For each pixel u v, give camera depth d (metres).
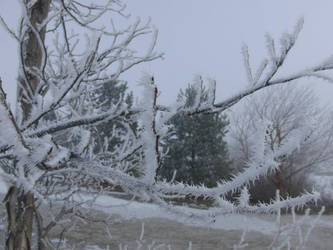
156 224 10.59
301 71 1.21
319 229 11.73
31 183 0.90
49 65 2.63
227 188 0.96
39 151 0.87
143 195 1.15
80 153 1.21
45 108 1.49
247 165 0.91
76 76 1.43
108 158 2.40
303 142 0.87
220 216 1.10
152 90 0.90
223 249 8.80
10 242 1.92
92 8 3.29
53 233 5.33
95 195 2.88
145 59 2.54
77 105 2.76
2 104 0.83
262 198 18.61
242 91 1.31
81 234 7.96
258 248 8.81
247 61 1.31
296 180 19.83
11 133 0.84
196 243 9.20
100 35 1.39
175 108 1.17
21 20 1.90
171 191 1.03
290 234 2.02
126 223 10.18
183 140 19.94
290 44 1.19
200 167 19.11
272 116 18.81
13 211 1.41
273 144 0.93
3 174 0.96
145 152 0.99
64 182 2.70
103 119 1.36
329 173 22.05
